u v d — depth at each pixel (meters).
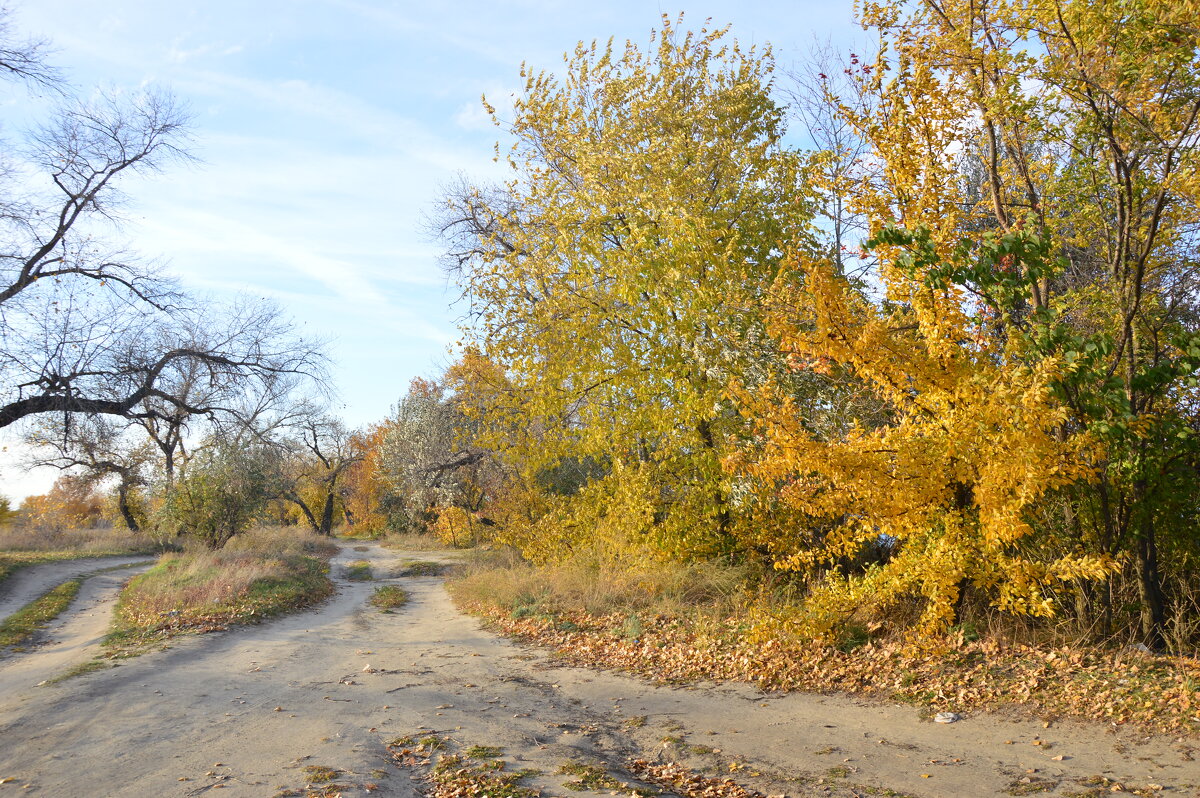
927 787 5.00
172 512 25.50
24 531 32.72
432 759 5.70
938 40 8.04
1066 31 7.06
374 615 15.28
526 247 17.14
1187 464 7.63
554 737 6.43
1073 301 8.97
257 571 18.11
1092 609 7.71
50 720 6.65
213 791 4.86
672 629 10.42
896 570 8.30
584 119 15.98
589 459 24.12
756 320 12.34
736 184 14.55
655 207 13.60
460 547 36.03
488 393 17.72
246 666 9.39
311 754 5.63
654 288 13.56
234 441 26.61
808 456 8.07
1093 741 5.49
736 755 5.93
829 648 8.49
